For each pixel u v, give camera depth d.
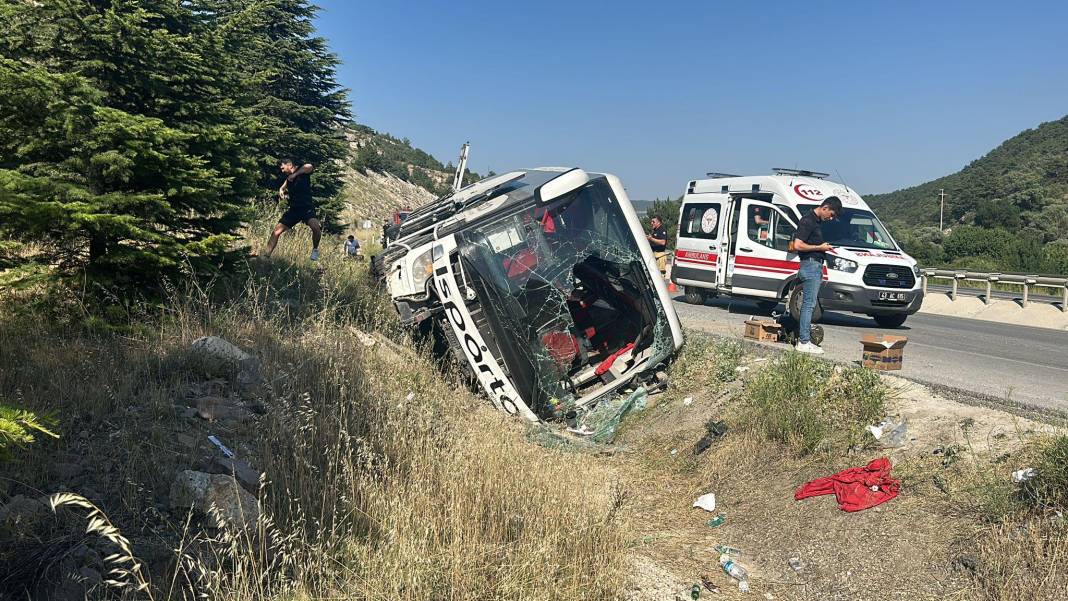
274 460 4.74
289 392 5.72
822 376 6.54
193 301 7.02
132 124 6.12
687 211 16.80
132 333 6.29
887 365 7.12
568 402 7.83
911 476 4.96
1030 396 7.34
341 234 26.02
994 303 18.72
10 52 6.37
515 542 4.39
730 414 6.93
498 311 7.71
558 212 8.16
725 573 4.79
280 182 19.98
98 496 4.02
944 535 4.31
